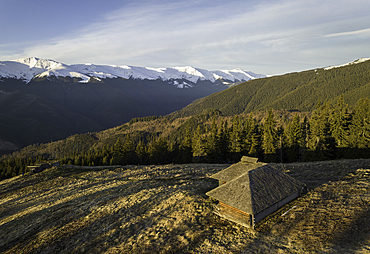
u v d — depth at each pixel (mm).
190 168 50938
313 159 53750
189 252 16312
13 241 26422
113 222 24234
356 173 27688
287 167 38469
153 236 19500
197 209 22688
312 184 26062
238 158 67125
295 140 62844
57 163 88812
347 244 13891
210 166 51438
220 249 15953
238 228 18156
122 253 17906
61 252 20547
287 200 20812
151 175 47531
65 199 40594
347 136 52156
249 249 15398
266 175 20828
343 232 15125
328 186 24172
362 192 20859
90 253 19078
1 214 42375
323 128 54062
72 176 65250
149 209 25562
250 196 17953
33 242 24156
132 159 91500
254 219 17703
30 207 42031
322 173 30500
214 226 19094
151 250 17484
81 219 27297
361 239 13992
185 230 19281
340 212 17719
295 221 17719
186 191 28609
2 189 62688
